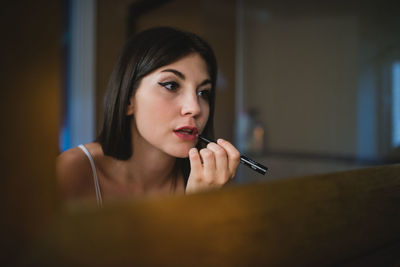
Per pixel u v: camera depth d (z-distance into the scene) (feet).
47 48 0.66
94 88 7.26
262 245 0.85
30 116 0.63
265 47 7.29
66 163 1.92
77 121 7.55
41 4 0.65
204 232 0.73
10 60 0.61
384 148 5.53
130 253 0.62
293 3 6.78
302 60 6.71
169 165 2.27
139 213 0.64
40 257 0.57
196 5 7.12
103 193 2.09
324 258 1.02
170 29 2.04
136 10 7.35
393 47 5.39
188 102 1.89
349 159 5.82
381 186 1.23
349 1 5.97
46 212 0.60
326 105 6.36
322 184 1.03
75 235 0.57
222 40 7.42
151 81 1.89
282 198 0.91
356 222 1.12
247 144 7.43
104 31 7.33
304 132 6.72
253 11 7.45
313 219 0.98
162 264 0.66
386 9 5.45
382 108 5.57
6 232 0.59
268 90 7.28
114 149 2.10
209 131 2.47
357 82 5.89
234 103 7.69
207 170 1.87
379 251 1.24
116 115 2.08
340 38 6.14
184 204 0.70
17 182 0.60
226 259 0.76
